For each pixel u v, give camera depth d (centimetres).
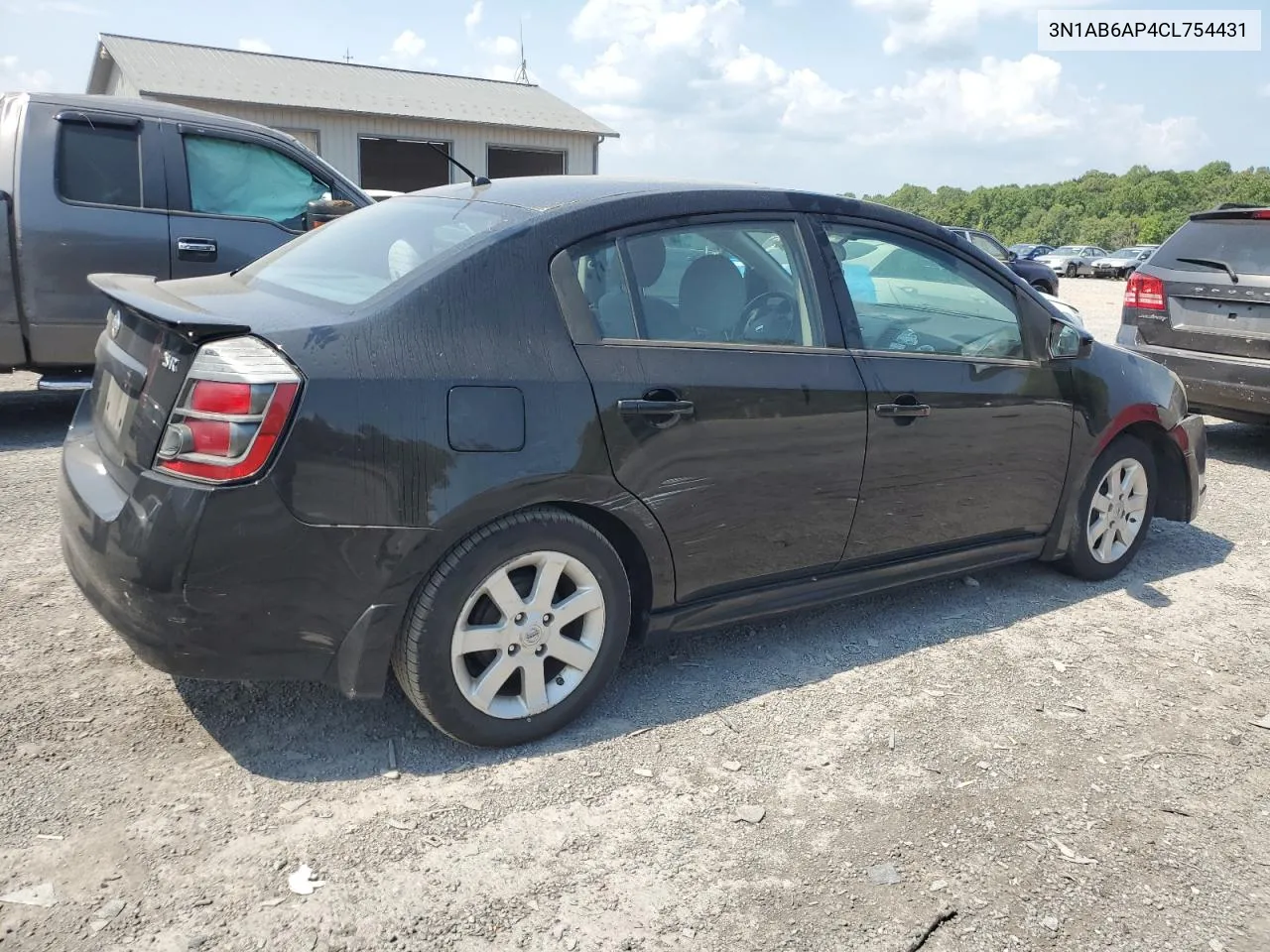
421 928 225
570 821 267
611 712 327
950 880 253
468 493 271
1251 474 693
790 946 227
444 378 270
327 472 254
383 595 267
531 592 294
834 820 274
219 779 275
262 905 229
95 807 259
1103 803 290
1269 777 308
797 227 356
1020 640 400
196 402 249
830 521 355
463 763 291
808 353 345
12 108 622
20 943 212
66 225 613
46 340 623
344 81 2286
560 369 289
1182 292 708
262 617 256
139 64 2048
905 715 334
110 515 258
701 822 270
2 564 417
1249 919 245
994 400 392
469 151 2292
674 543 318
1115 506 459
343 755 291
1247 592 463
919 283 382
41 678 322
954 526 396
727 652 377
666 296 320
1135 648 397
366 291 287
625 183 343
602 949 223
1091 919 242
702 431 315
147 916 223
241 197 680
